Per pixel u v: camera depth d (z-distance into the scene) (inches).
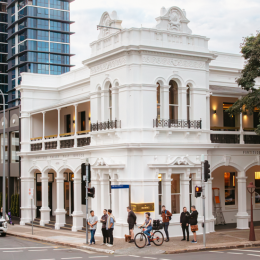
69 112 1419.8
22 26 3742.6
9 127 1555.1
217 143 1037.2
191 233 992.2
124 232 938.1
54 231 1176.8
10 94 3873.0
